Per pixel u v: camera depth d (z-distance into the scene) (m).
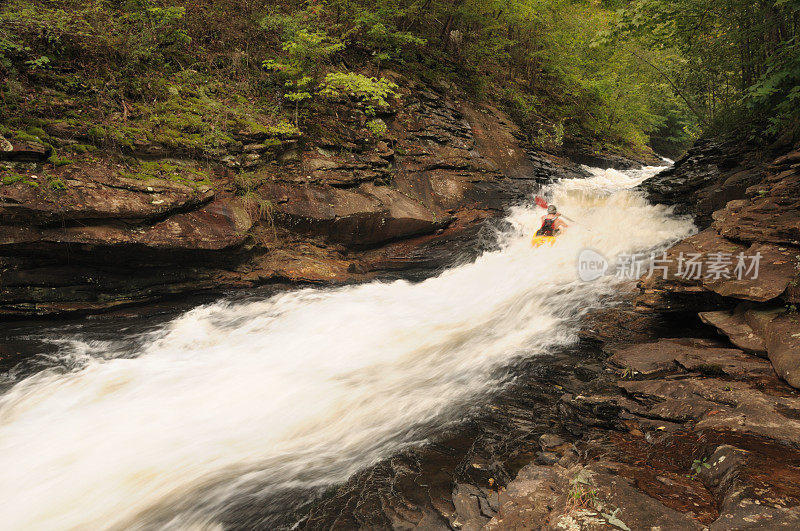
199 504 3.75
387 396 5.27
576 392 4.86
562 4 16.97
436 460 4.02
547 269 9.10
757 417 3.48
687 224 10.13
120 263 7.52
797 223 5.62
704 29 9.84
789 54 7.44
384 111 12.96
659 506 2.67
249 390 5.57
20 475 4.15
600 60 20.69
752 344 4.75
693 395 4.04
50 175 6.95
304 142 10.63
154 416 5.05
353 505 3.55
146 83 9.27
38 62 7.70
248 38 11.48
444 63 17.45
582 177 17.06
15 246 6.61
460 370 5.79
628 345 5.79
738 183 9.21
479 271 9.62
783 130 9.55
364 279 9.47
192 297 8.40
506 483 3.54
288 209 9.33
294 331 7.29
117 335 7.11
